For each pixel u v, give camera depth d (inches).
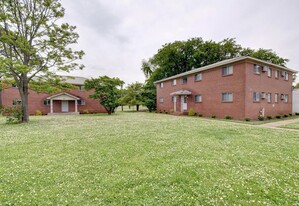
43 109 1003.9
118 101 1058.7
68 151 221.9
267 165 171.5
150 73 1737.2
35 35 555.2
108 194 119.3
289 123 505.7
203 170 158.7
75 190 124.6
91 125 471.2
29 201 110.9
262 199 113.3
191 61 1307.8
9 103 912.9
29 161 184.7
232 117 628.4
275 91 715.4
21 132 362.6
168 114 940.0
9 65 484.4
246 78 586.9
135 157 197.3
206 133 339.3
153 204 107.9
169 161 183.3
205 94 759.7
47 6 552.7
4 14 494.0
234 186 129.6
